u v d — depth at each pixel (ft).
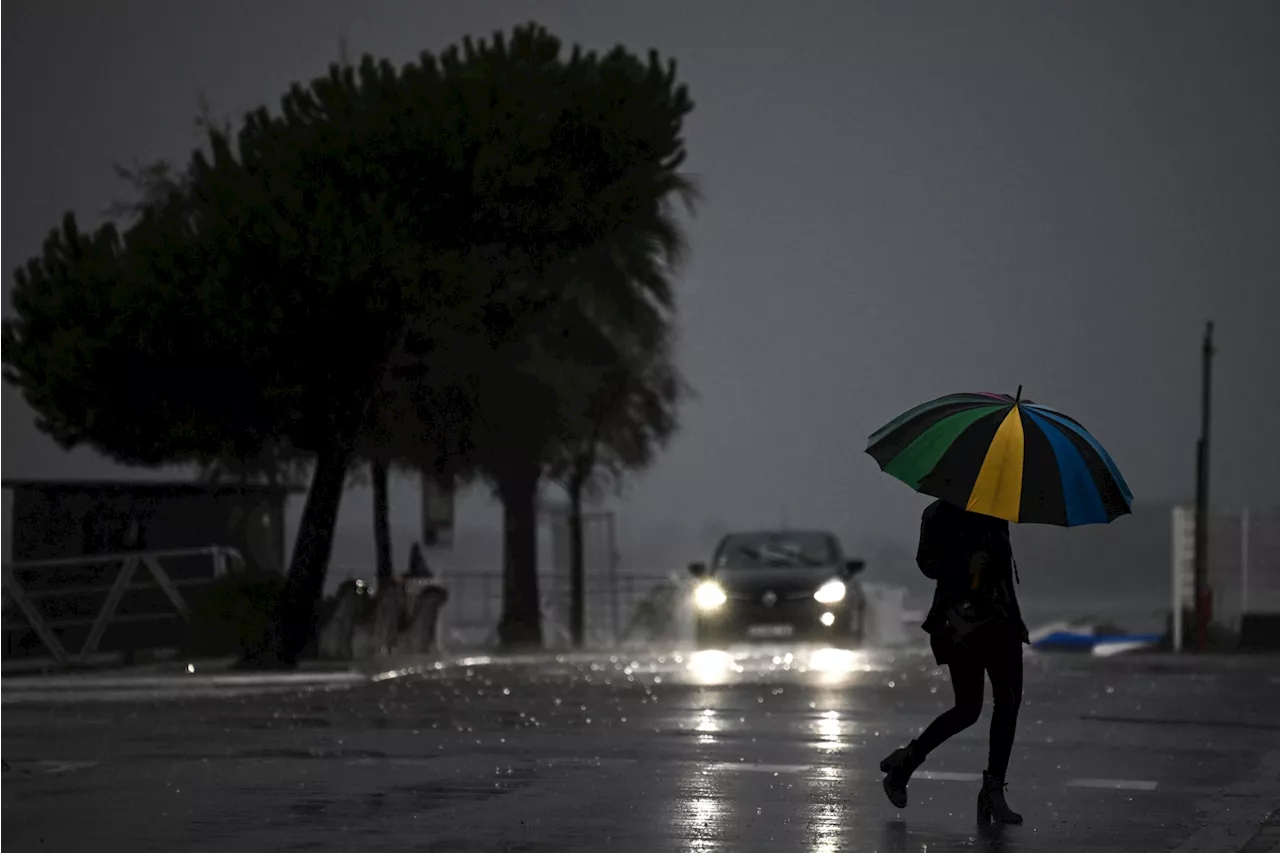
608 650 243.60
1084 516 71.20
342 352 172.35
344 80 178.60
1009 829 72.33
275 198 166.40
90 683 143.84
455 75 178.70
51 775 88.43
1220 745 104.88
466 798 80.02
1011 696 73.87
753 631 214.48
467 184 169.89
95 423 180.55
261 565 198.49
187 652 173.78
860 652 208.33
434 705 131.85
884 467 73.20
